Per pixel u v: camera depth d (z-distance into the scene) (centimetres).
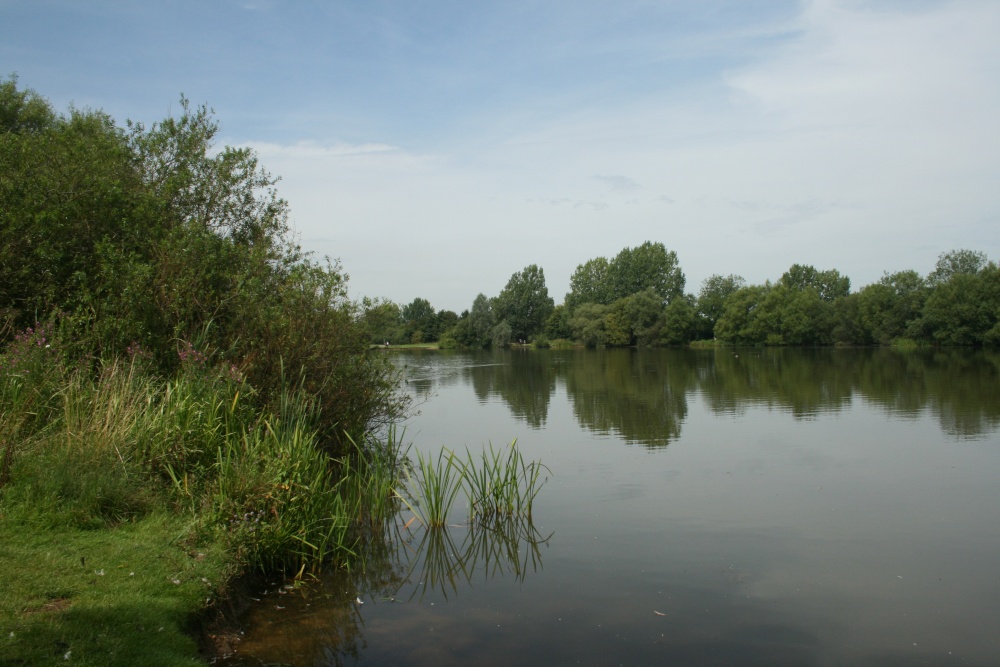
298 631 585
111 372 819
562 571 736
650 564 754
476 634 586
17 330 925
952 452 1299
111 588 524
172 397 820
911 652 555
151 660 439
